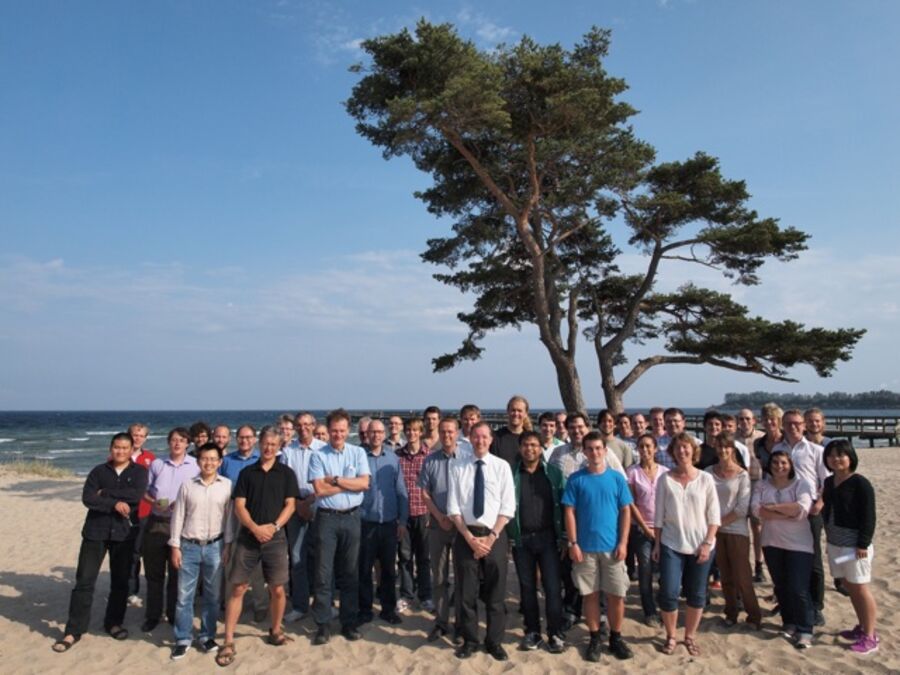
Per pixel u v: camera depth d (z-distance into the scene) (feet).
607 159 45.93
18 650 17.24
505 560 16.48
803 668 15.05
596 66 44.68
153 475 19.27
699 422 85.25
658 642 16.92
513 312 62.28
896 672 14.60
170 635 18.28
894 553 24.29
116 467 18.47
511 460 18.72
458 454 17.37
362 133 44.50
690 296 60.85
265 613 19.45
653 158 48.42
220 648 16.52
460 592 16.70
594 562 16.08
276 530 16.93
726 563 17.92
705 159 55.26
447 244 54.75
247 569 16.79
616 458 18.19
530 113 43.96
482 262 56.49
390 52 40.16
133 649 17.28
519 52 43.60
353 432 115.75
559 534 16.92
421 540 20.52
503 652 16.19
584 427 18.89
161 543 18.57
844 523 16.17
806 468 18.01
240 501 16.80
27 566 26.76
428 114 38.81
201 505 17.17
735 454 17.80
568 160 46.62
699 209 55.67
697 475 16.66
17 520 38.68
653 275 59.36
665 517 16.66
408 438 21.44
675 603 16.30
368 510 19.16
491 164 46.62
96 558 17.99
